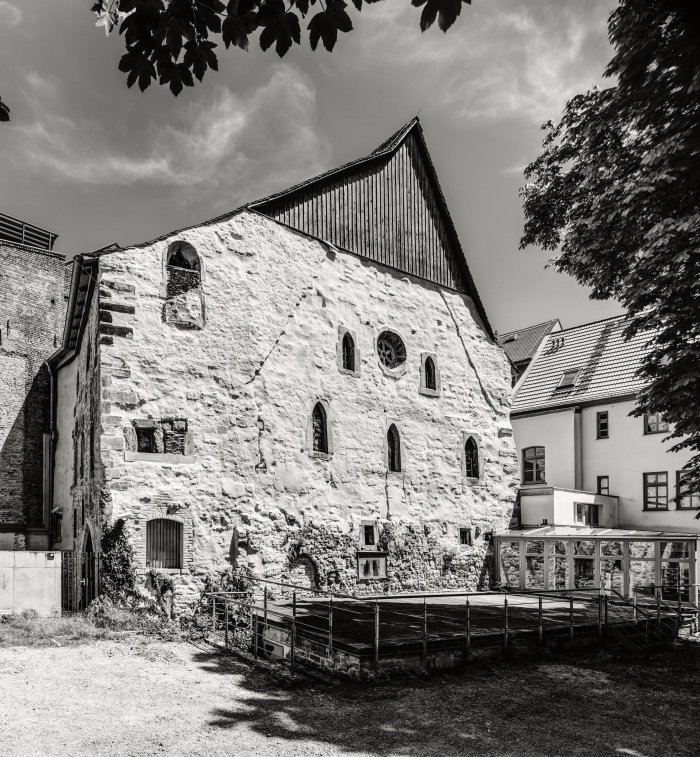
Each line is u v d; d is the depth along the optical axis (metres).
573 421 27.53
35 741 7.81
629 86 12.97
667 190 12.90
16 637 12.32
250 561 16.56
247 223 18.00
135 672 10.86
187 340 16.44
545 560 21.73
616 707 10.59
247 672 11.35
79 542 17.47
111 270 15.60
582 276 15.48
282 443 17.67
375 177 21.44
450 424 22.09
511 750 8.52
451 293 23.12
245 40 4.22
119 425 15.13
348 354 19.83
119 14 4.17
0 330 23.47
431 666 11.84
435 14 3.60
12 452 22.91
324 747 8.27
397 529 19.94
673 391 13.02
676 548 23.81
